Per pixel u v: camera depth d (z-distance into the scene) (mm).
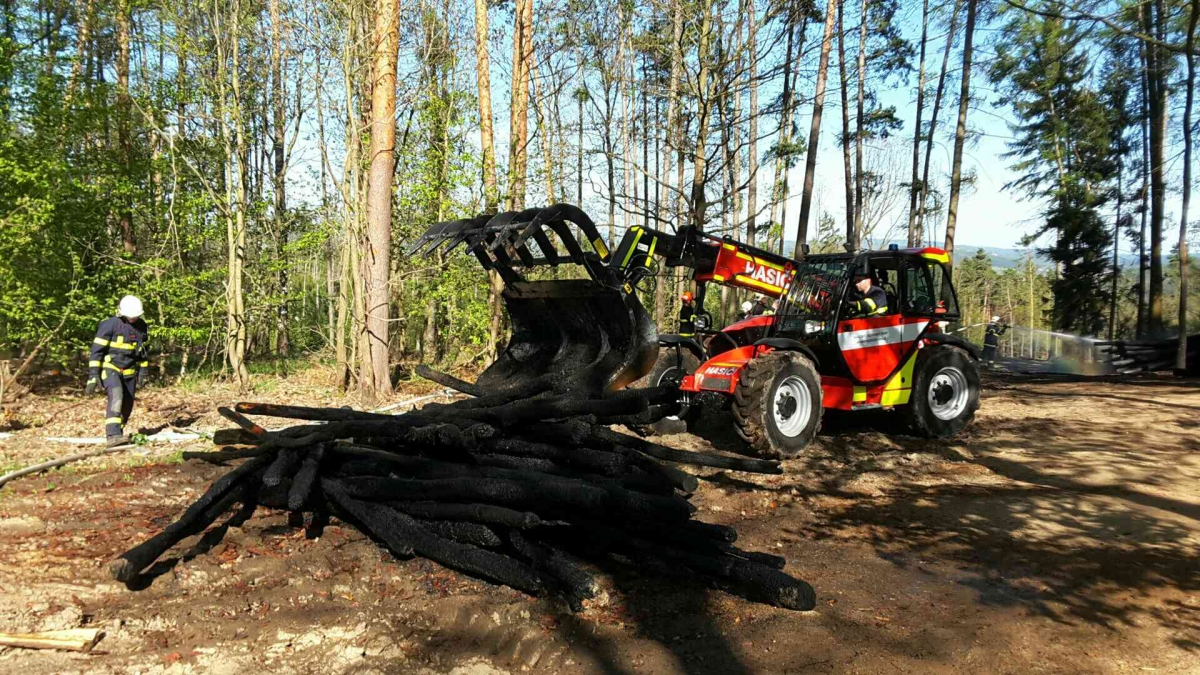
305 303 19625
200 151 14000
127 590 3854
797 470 6754
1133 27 13930
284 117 19047
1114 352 16953
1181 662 3312
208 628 3488
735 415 6879
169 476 6020
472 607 3697
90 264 11633
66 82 11711
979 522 5285
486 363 13727
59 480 5934
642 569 4172
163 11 13031
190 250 13859
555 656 3311
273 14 15812
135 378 7621
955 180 19422
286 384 13875
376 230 11078
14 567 4102
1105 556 4590
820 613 3779
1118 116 24547
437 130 13406
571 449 4766
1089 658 3346
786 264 8484
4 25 11945
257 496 5000
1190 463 6836
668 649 3383
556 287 6898
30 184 10312
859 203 22188
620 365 6422
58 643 3252
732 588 4066
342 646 3359
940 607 3867
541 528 4379
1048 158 29891
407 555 4227
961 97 19297
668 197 22438
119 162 12586
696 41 13156
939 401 8211
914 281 8227
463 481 4254
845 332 7516
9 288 10289
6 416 9438
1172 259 25766
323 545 4535
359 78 12203
